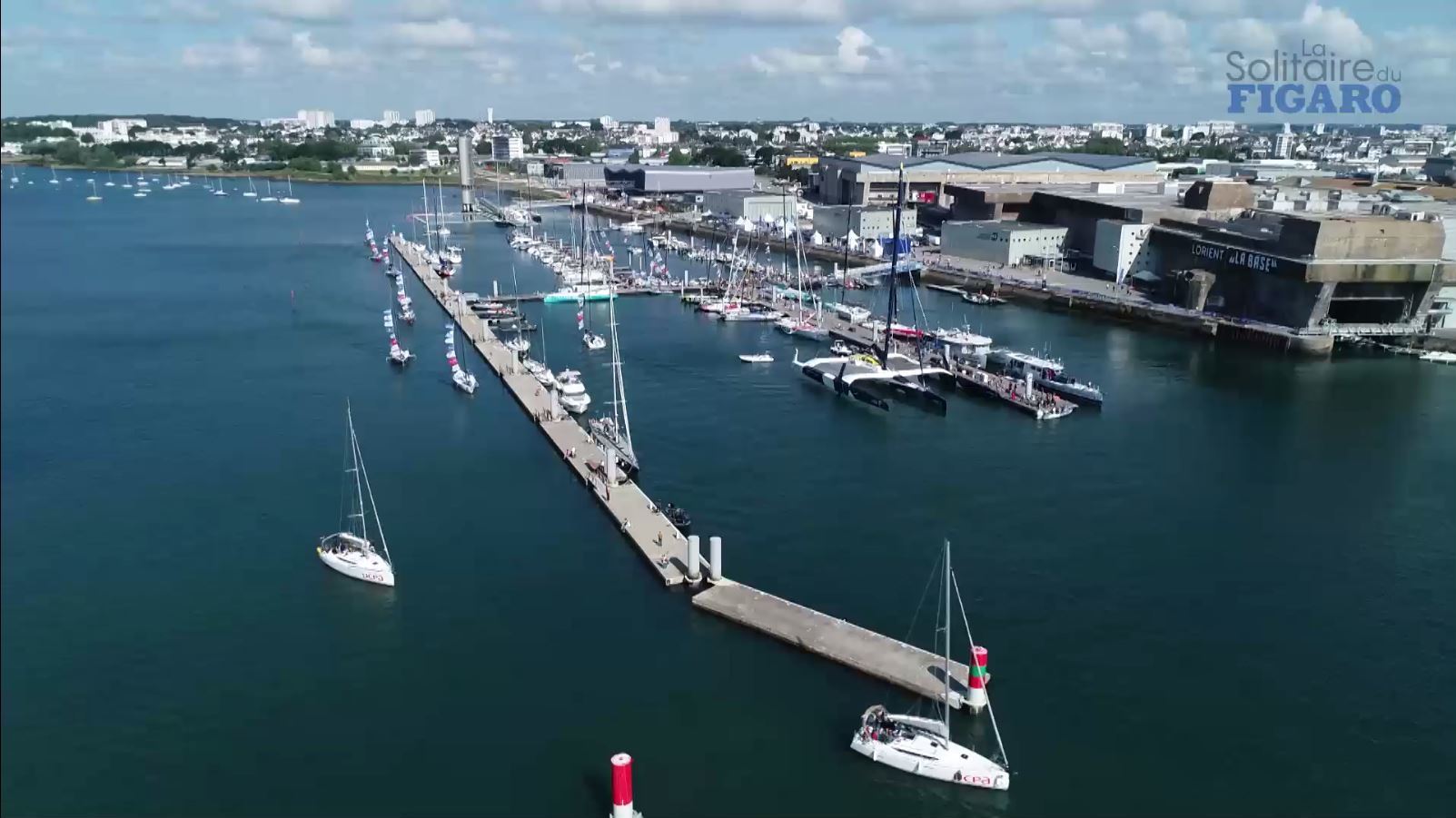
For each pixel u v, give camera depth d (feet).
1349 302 643.45
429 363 573.74
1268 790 208.03
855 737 217.97
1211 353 595.88
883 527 336.29
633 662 253.85
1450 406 483.51
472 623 273.33
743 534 330.54
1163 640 265.13
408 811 202.08
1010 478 384.06
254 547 321.93
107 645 263.49
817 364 536.83
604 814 200.75
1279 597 289.33
